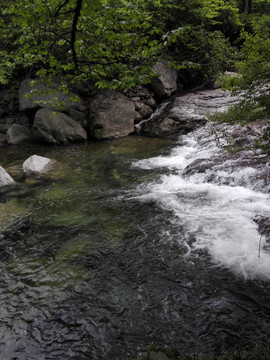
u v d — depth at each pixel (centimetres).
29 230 649
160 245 580
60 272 511
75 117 1482
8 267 526
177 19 1906
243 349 356
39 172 996
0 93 1719
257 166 838
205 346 365
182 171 966
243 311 415
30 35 480
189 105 1653
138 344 373
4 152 1273
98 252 566
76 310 428
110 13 325
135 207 741
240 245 562
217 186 838
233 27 2077
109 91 1582
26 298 452
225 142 1095
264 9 2198
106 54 434
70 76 505
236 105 562
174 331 389
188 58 1909
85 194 830
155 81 1750
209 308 424
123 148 1279
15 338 384
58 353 363
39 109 1421
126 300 445
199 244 576
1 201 792
